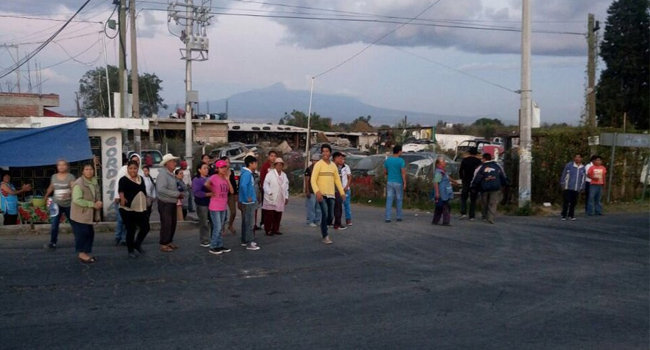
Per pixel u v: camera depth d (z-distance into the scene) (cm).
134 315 728
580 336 652
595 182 1720
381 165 2472
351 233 1384
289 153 3691
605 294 834
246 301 796
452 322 703
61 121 1544
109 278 925
